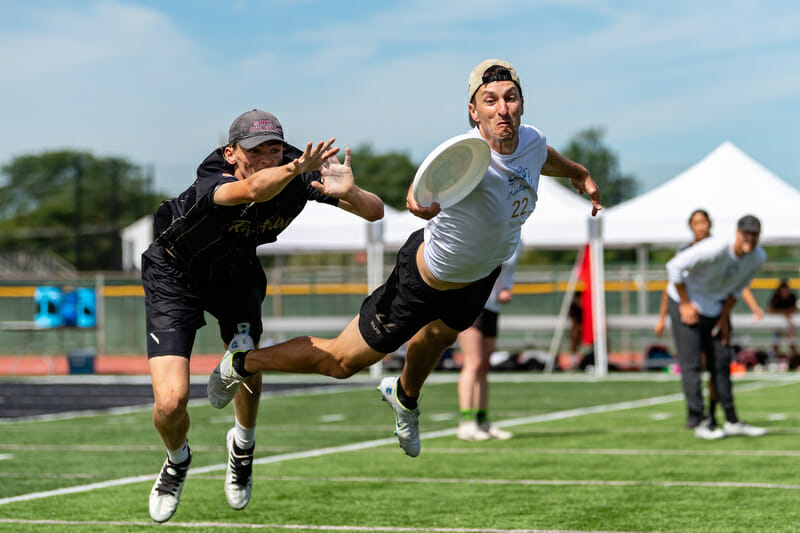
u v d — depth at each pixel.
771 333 33.75
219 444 14.21
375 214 7.15
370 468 11.62
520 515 8.80
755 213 27.48
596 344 30.25
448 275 7.29
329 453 12.96
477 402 14.50
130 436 15.27
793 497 9.41
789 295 30.84
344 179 6.89
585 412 18.47
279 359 7.62
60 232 104.94
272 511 9.11
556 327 32.25
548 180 30.11
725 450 12.76
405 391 8.04
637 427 15.63
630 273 35.81
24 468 11.87
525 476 10.93
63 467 11.95
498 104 6.82
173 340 7.59
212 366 37.94
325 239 29.64
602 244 28.92
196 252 7.47
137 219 114.81
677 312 14.55
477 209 7.00
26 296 45.22
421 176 6.52
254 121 7.11
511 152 7.02
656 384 25.78
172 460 7.83
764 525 8.21
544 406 20.02
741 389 23.55
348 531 8.24
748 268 13.99
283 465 11.90
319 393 24.36
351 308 40.66
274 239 7.73
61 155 118.88
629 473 11.02
